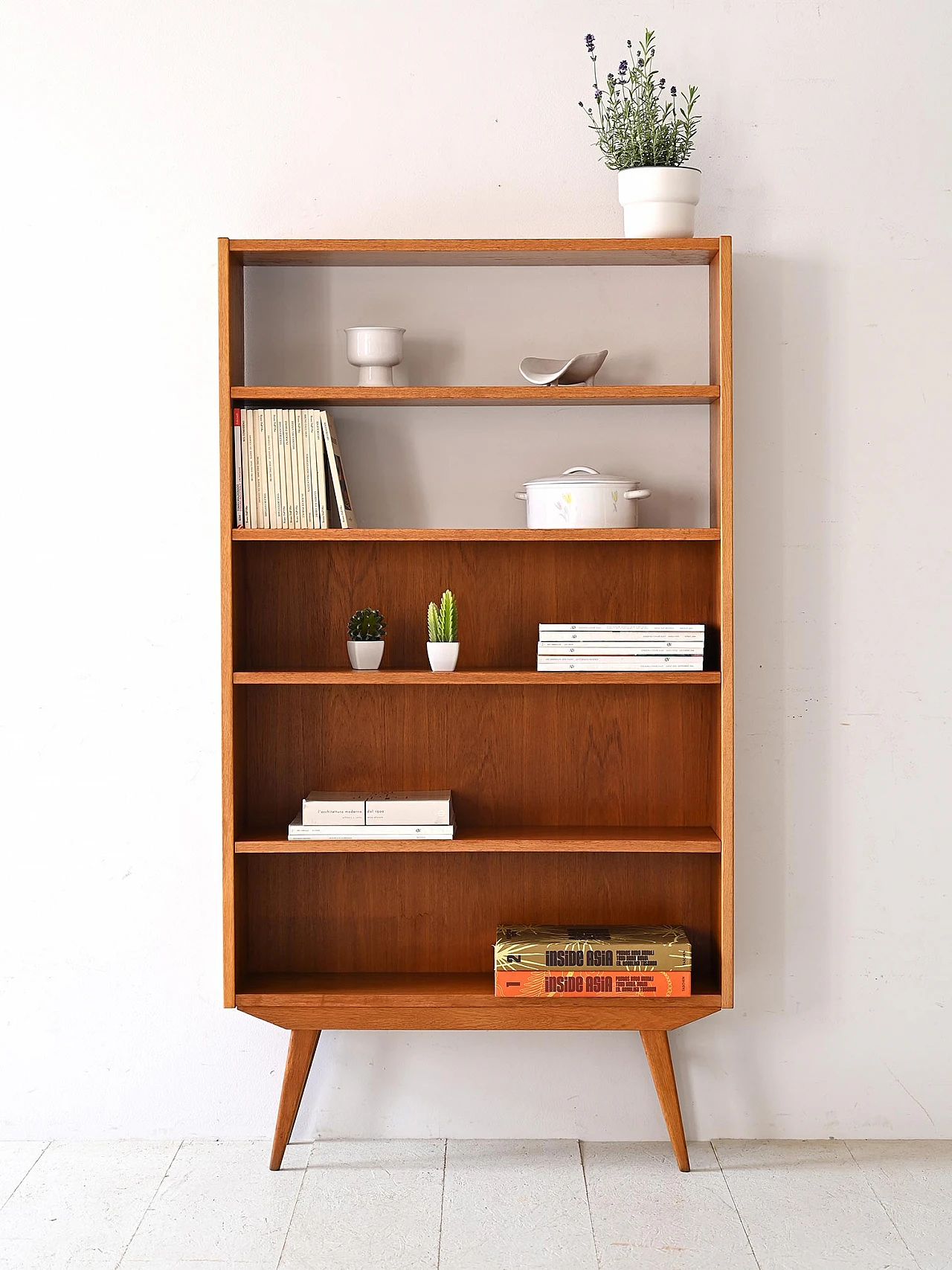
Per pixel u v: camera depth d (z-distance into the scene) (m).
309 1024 2.37
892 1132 2.55
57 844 2.54
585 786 2.51
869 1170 2.43
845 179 2.47
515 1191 2.35
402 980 2.47
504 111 2.47
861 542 2.51
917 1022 2.54
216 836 2.54
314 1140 2.56
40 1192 2.36
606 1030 2.38
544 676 2.30
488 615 2.50
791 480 2.50
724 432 2.28
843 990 2.54
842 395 2.49
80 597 2.52
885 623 2.51
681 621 2.49
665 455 2.51
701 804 2.51
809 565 2.51
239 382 2.43
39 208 2.48
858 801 2.53
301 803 2.51
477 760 2.51
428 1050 2.55
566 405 2.47
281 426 2.32
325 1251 2.16
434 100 2.47
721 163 2.47
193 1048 2.56
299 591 2.50
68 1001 2.55
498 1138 2.56
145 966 2.55
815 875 2.54
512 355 2.50
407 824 2.34
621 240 2.29
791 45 2.46
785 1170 2.43
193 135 2.47
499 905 2.52
